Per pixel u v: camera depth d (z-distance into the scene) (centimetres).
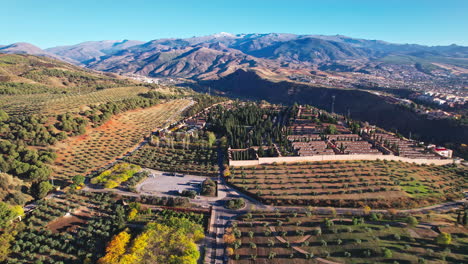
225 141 15612
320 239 7781
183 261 6950
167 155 14488
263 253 7444
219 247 7850
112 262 7000
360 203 9812
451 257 6844
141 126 19238
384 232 7906
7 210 8569
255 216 9194
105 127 17650
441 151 15450
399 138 17175
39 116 15812
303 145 15225
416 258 6856
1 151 12300
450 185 11462
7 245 7594
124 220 9025
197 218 9081
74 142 15050
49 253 7531
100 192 10769
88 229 8425
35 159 12094
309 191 10650
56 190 10875
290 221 8688
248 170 12462
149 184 11469
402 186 11069
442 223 8381
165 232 8200
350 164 13000
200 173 12419
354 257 7038
